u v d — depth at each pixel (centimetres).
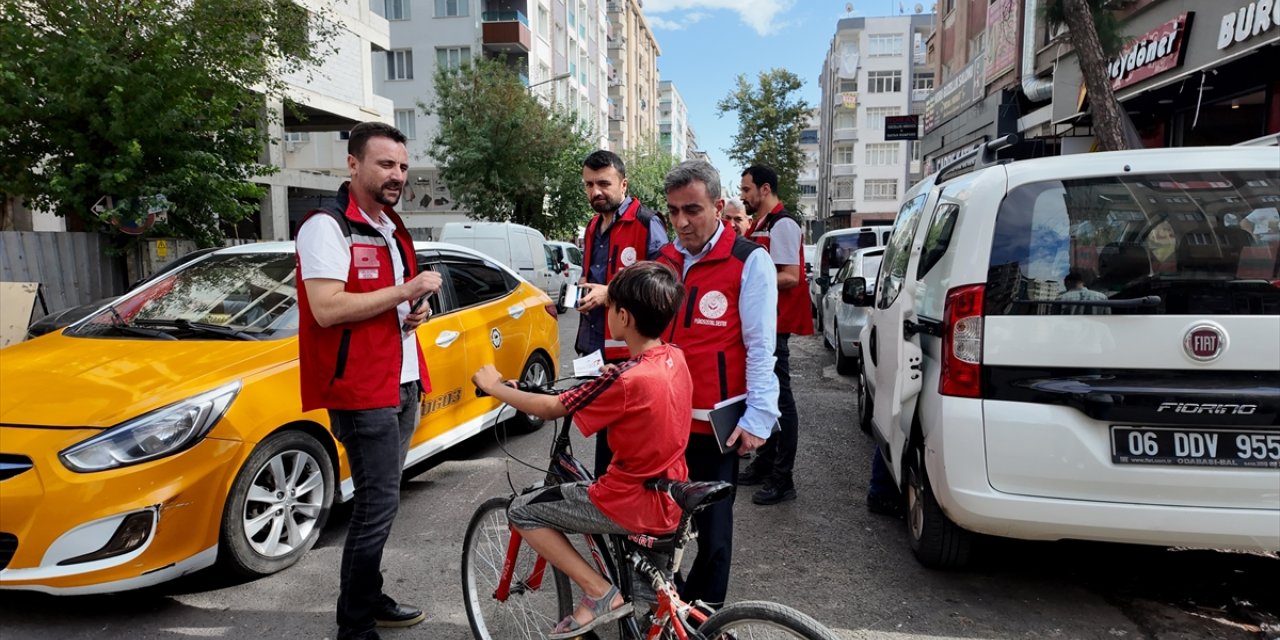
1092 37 732
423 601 338
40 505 288
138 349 375
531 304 623
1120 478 275
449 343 491
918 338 348
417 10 3503
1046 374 282
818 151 8981
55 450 296
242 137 1086
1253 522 266
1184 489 270
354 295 268
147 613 323
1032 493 284
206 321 412
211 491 319
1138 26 1158
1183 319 270
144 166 984
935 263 342
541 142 2802
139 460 300
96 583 290
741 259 271
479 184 2784
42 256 982
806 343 1162
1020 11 1666
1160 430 273
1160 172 286
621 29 6581
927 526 341
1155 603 327
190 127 1005
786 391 452
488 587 285
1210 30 975
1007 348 286
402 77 3544
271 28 1201
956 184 352
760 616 198
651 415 220
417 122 3544
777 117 4203
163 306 434
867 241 1269
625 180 409
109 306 448
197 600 335
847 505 456
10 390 329
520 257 1667
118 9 948
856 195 5912
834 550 389
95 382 333
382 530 288
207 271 463
